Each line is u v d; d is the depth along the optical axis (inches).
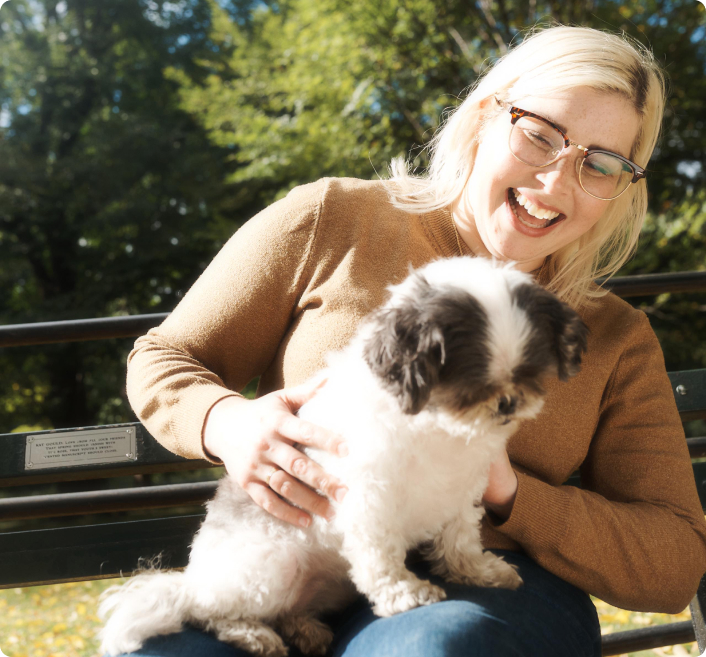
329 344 80.0
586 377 83.7
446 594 70.6
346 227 85.7
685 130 423.2
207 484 104.6
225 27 603.5
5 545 101.3
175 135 598.2
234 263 86.7
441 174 92.9
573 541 75.4
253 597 72.9
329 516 71.3
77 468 100.0
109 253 616.7
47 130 645.9
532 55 85.1
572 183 81.9
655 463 83.7
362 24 432.5
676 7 422.0
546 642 66.2
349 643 66.6
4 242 617.6
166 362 82.6
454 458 70.8
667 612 80.6
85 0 644.7
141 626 70.5
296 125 453.1
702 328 400.2
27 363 612.1
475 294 67.3
